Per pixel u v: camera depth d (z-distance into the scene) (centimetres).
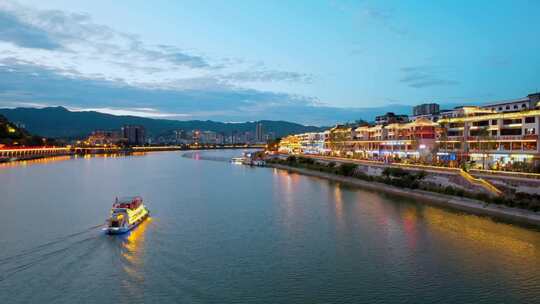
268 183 13325
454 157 12225
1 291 4138
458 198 8925
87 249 5459
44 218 7331
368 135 19238
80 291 4150
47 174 16450
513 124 10856
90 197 9956
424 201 9200
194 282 4406
